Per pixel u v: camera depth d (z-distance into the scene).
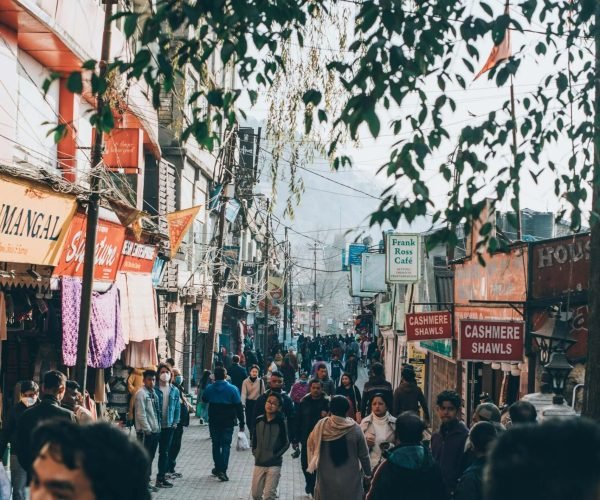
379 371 14.45
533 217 24.97
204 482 14.55
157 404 13.50
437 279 24.69
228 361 34.03
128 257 19.02
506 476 2.21
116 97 12.81
